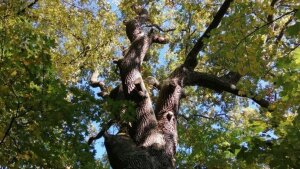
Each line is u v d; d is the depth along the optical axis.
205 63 11.79
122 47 14.47
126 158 6.75
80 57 14.02
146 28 12.39
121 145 6.98
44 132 6.12
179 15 12.30
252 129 7.00
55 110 5.91
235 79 9.41
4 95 5.80
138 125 7.52
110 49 14.26
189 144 13.94
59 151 6.24
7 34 6.10
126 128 7.73
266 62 6.96
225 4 8.27
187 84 8.96
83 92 6.32
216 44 6.89
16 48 6.04
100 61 14.11
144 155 6.78
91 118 6.43
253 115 13.68
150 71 15.12
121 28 14.37
